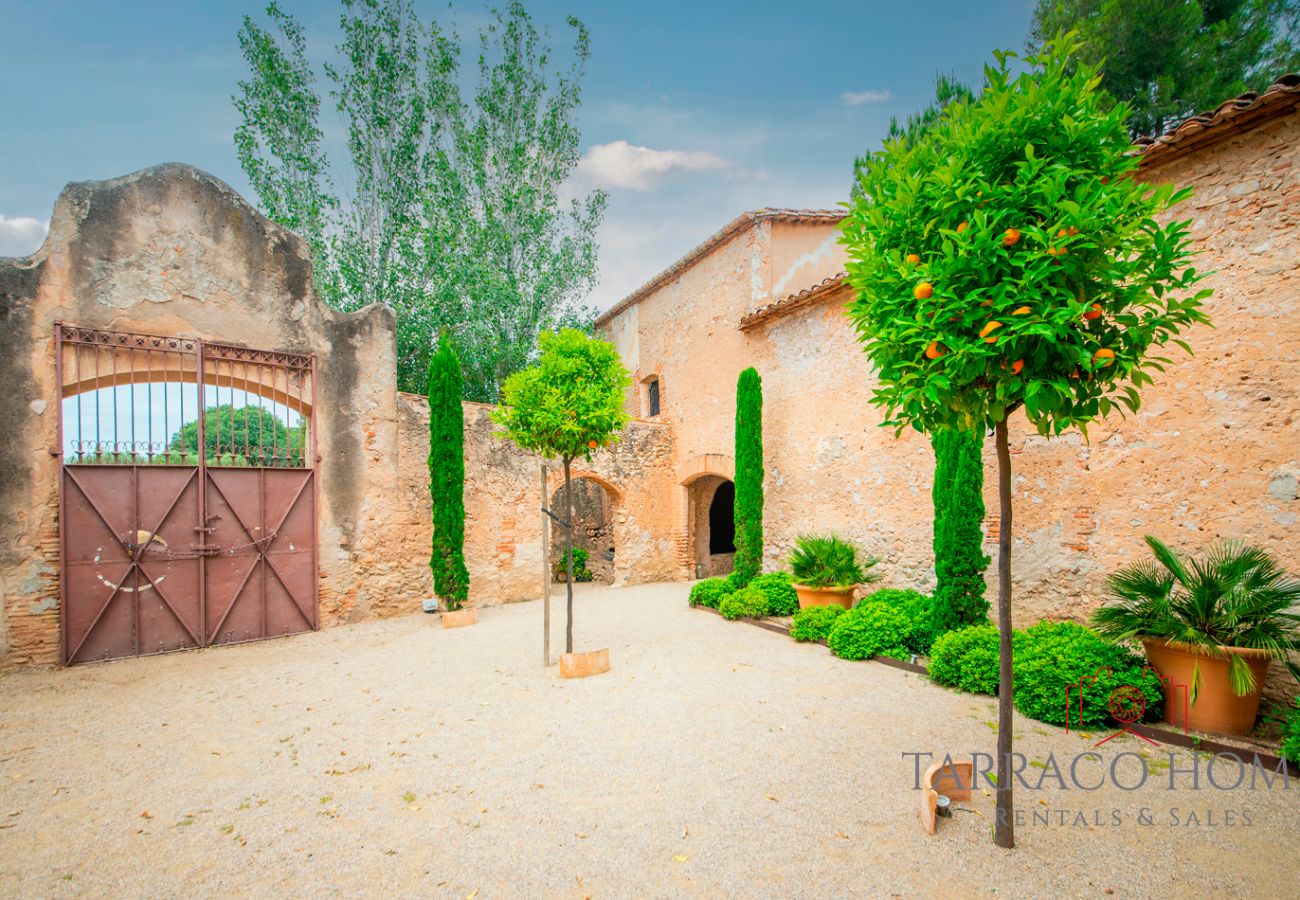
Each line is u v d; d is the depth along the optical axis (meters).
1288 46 9.30
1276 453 4.48
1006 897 2.57
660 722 4.59
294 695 5.54
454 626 8.48
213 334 7.80
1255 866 2.73
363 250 14.41
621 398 6.19
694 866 2.82
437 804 3.45
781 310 9.91
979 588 6.05
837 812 3.27
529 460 10.98
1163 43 9.39
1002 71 2.66
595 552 14.05
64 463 6.73
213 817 3.37
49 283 6.80
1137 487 5.31
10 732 4.69
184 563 7.39
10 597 6.44
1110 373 2.62
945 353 2.63
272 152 13.70
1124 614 4.39
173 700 5.45
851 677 5.66
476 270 14.66
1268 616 3.98
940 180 2.62
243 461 8.08
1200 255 4.95
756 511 9.44
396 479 9.28
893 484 8.02
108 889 2.76
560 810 3.35
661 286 13.90
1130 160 2.62
